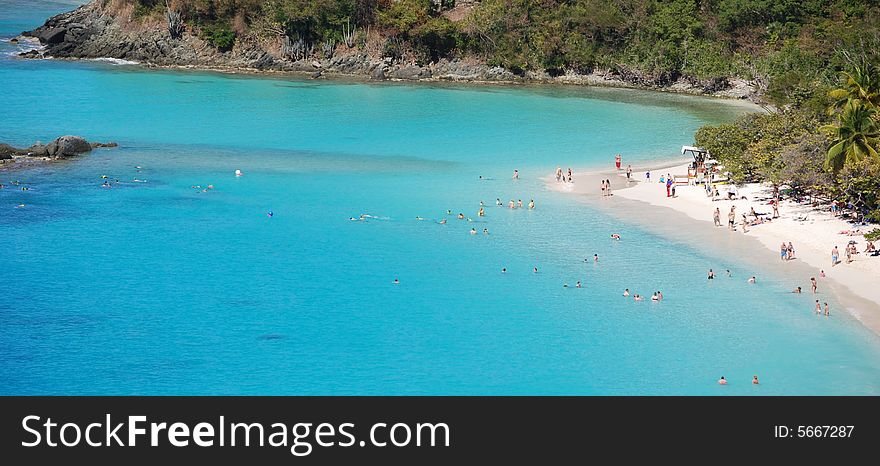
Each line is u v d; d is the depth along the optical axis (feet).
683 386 240.94
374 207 401.08
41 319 277.03
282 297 297.53
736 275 318.04
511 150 526.16
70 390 237.45
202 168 464.24
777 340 267.39
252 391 238.68
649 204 410.31
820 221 371.97
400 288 306.55
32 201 395.96
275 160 488.02
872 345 263.70
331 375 246.47
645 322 280.51
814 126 429.79
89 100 644.27
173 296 296.51
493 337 269.85
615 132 586.04
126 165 465.06
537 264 330.54
